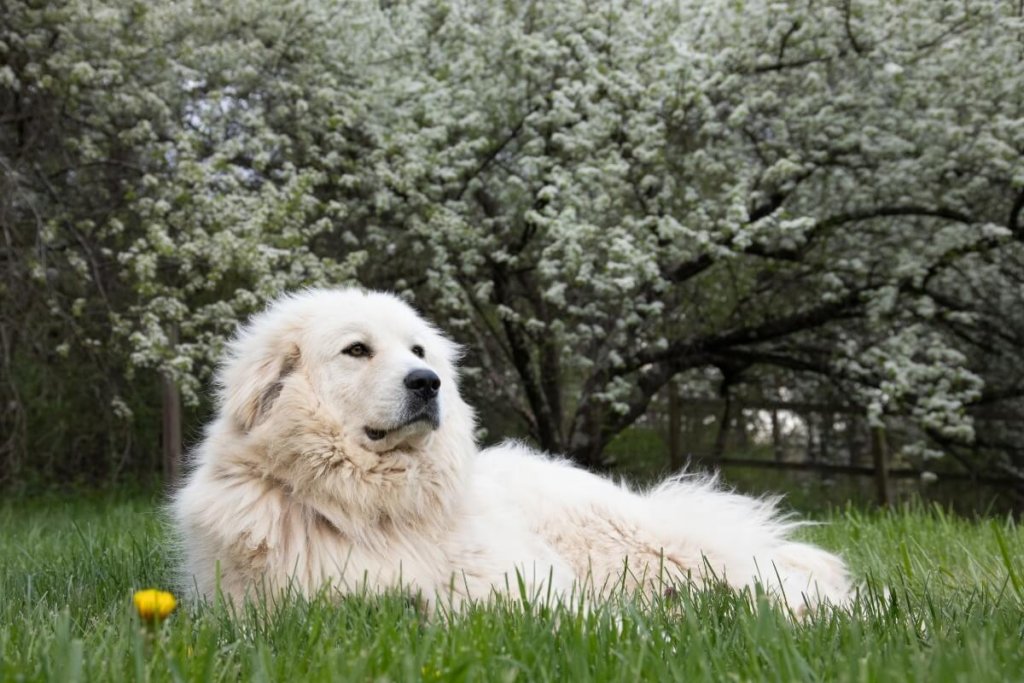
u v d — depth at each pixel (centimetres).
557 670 223
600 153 1007
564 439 1177
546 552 388
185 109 1025
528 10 1061
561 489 418
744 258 1201
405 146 998
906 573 408
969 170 1065
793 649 214
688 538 410
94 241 1011
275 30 1012
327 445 340
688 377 1467
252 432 350
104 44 923
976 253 1104
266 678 206
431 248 1079
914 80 1026
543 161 995
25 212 985
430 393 348
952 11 997
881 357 1064
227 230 873
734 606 289
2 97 978
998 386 1306
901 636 249
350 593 310
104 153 1000
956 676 191
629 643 229
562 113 990
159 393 1347
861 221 1159
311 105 1039
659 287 1037
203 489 346
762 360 1268
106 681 207
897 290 1080
